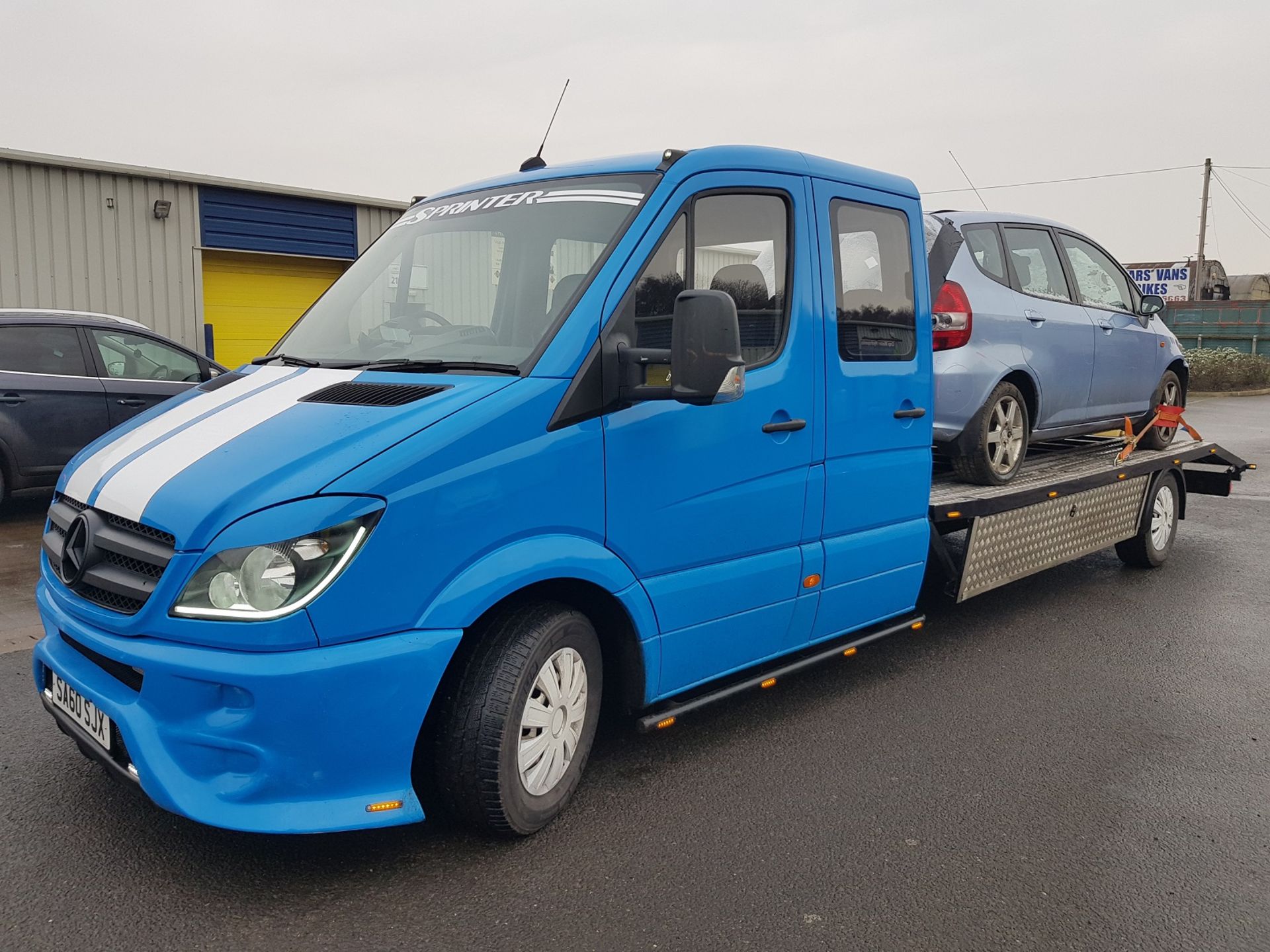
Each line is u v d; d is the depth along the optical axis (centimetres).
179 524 282
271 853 325
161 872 312
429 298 391
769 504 407
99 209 1393
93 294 1399
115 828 339
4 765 385
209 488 288
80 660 318
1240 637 603
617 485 347
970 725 458
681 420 366
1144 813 374
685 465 370
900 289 477
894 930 294
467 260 389
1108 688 512
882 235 469
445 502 298
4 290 1323
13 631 564
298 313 1658
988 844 347
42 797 359
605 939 285
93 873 311
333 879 312
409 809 297
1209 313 3525
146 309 1452
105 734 304
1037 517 605
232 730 277
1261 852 346
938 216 626
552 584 344
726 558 394
